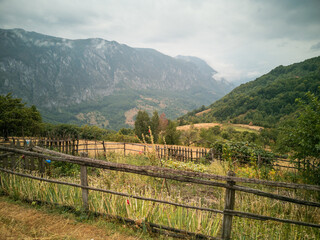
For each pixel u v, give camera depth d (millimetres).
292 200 2479
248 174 6988
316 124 5227
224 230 2781
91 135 37375
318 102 5484
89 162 3287
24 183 4027
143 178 5570
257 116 115000
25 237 2682
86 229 2979
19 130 30375
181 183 5988
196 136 36438
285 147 6242
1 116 29297
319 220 3807
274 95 132750
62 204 3545
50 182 3682
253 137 46500
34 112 40812
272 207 4316
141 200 3404
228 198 2701
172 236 2941
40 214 3297
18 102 34344
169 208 3373
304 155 5750
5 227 2865
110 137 37188
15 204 3590
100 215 3338
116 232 2945
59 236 2762
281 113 110750
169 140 37156
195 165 7871
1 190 4004
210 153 10750
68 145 8758
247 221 3709
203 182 2750
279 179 6672
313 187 2340
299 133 5660
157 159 5781
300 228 3529
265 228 3404
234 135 56688
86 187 3371
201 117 164750
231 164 8109
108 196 3621
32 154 3668
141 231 3033
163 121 49531
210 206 4309
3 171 4238
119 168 3098
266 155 8797
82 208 3416
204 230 3037
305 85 118188
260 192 2553
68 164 6637
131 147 18922
